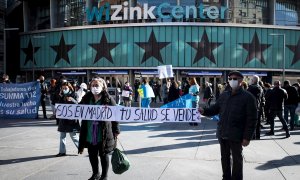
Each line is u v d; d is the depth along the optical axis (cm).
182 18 4256
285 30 4459
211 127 1397
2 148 940
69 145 982
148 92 1969
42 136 1142
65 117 658
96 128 619
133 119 660
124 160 603
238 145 571
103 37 4394
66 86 870
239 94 575
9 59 5506
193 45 4225
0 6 5828
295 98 1345
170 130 1298
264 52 4381
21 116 1691
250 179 660
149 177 665
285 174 696
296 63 4488
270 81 4516
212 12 4231
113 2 4503
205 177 668
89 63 4462
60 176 667
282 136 1187
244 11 4438
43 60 4816
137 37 4281
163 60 4234
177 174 688
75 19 4697
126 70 4350
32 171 704
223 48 4259
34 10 5206
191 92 1461
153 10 4262
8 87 1694
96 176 623
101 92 647
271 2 4522
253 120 560
